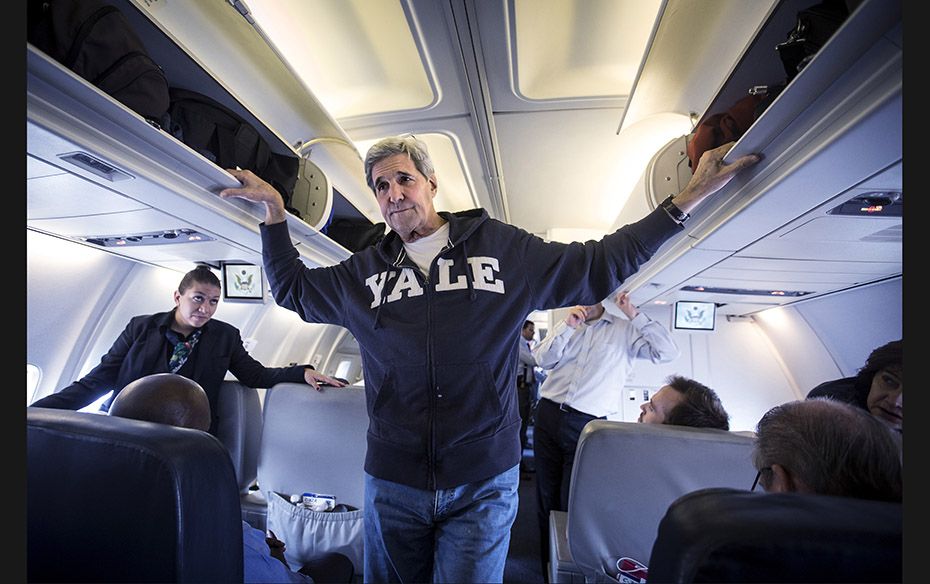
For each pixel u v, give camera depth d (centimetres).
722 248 202
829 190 129
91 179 127
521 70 227
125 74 120
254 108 233
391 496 123
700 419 141
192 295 211
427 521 122
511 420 130
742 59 158
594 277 134
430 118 264
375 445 128
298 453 195
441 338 123
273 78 214
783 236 177
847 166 114
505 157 331
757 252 205
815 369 427
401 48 215
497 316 126
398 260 137
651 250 139
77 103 102
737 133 171
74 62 111
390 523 123
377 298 134
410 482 120
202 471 61
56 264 210
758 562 36
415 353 124
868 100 93
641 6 193
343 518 185
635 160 332
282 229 170
